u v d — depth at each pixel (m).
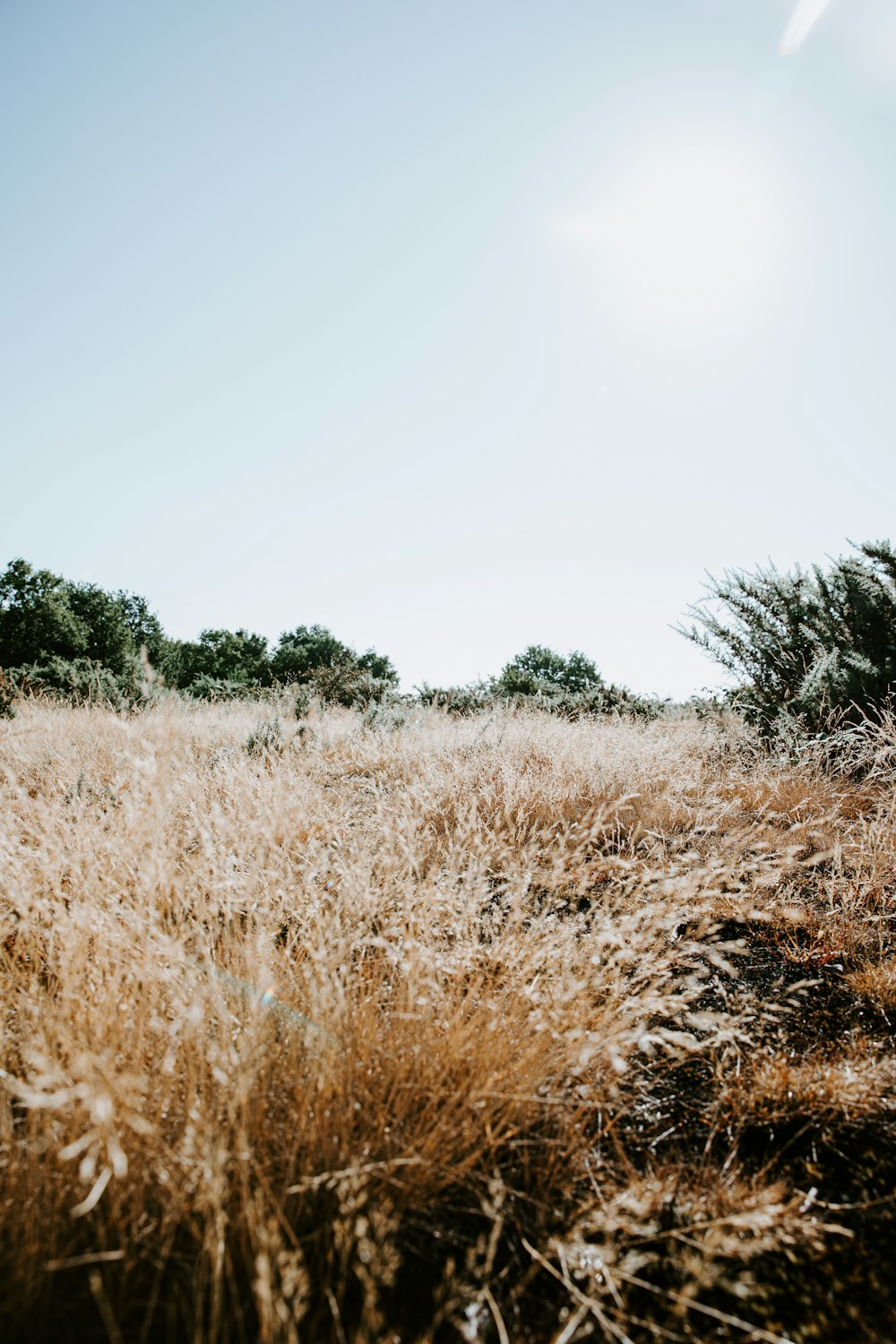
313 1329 1.02
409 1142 1.40
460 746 5.76
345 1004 1.59
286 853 2.42
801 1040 1.90
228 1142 1.31
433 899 2.06
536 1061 1.60
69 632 23.88
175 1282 1.09
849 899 2.65
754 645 6.18
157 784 2.09
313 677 14.37
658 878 2.27
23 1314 1.04
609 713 9.97
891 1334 1.09
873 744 4.25
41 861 2.15
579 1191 1.41
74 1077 1.27
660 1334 1.09
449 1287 1.16
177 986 1.59
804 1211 1.32
